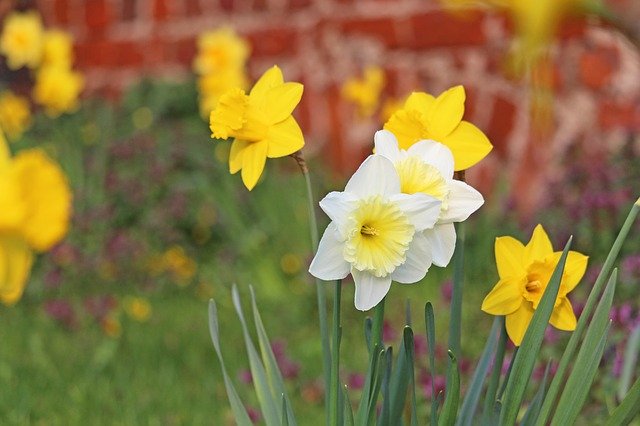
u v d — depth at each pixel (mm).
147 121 9766
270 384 2342
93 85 10789
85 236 7754
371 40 8883
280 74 2172
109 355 5465
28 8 11117
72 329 6141
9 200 1082
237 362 5492
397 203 1917
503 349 2191
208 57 8625
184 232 8164
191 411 4648
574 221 5676
